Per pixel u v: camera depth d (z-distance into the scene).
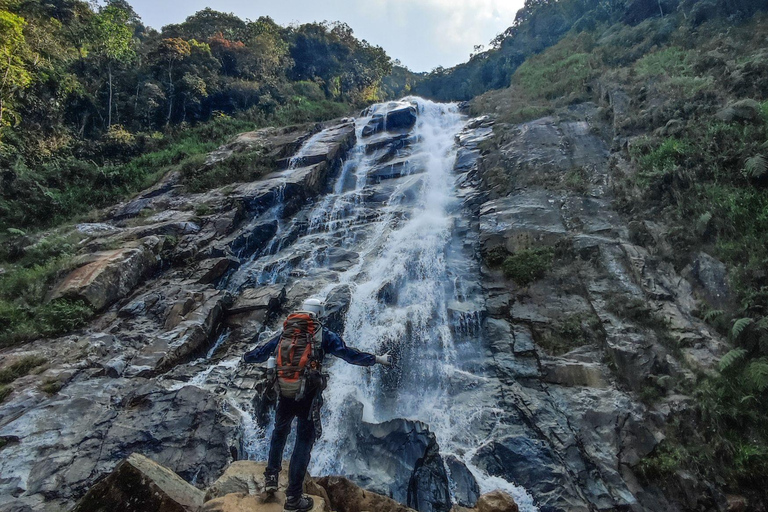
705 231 9.65
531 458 7.37
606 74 19.50
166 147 25.34
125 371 8.68
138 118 29.47
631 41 22.78
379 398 9.27
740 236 9.19
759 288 8.23
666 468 6.88
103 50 30.11
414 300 11.27
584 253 11.09
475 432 8.03
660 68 17.22
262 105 34.97
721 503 6.40
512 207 13.48
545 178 14.44
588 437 7.55
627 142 13.89
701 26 19.42
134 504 3.32
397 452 7.20
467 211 14.68
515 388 8.70
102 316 10.64
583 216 12.36
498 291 11.04
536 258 11.31
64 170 19.61
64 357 8.93
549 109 19.27
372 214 15.60
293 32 49.50
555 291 10.56
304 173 17.77
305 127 24.52
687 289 9.21
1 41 19.62
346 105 39.44
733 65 14.26
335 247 13.97
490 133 20.16
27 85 21.11
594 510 6.61
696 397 7.50
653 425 7.42
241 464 3.99
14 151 18.92
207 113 33.62
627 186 12.48
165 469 3.93
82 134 26.06
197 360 9.55
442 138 22.58
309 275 12.68
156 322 10.41
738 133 10.98
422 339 10.23
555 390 8.50
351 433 7.76
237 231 14.62
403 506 4.04
